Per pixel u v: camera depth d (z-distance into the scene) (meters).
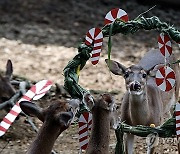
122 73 12.15
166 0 24.89
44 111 9.65
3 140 13.66
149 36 22.08
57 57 19.64
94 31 9.89
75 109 9.62
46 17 24.31
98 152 9.82
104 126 9.95
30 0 26.55
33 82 17.09
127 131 9.71
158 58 13.51
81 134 9.94
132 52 20.22
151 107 12.59
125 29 10.04
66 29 22.91
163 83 9.48
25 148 13.34
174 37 9.77
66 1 26.11
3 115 14.51
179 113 9.31
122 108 12.68
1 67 18.41
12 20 23.95
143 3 25.38
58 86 16.22
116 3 25.66
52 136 9.45
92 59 9.97
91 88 16.84
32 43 21.14
